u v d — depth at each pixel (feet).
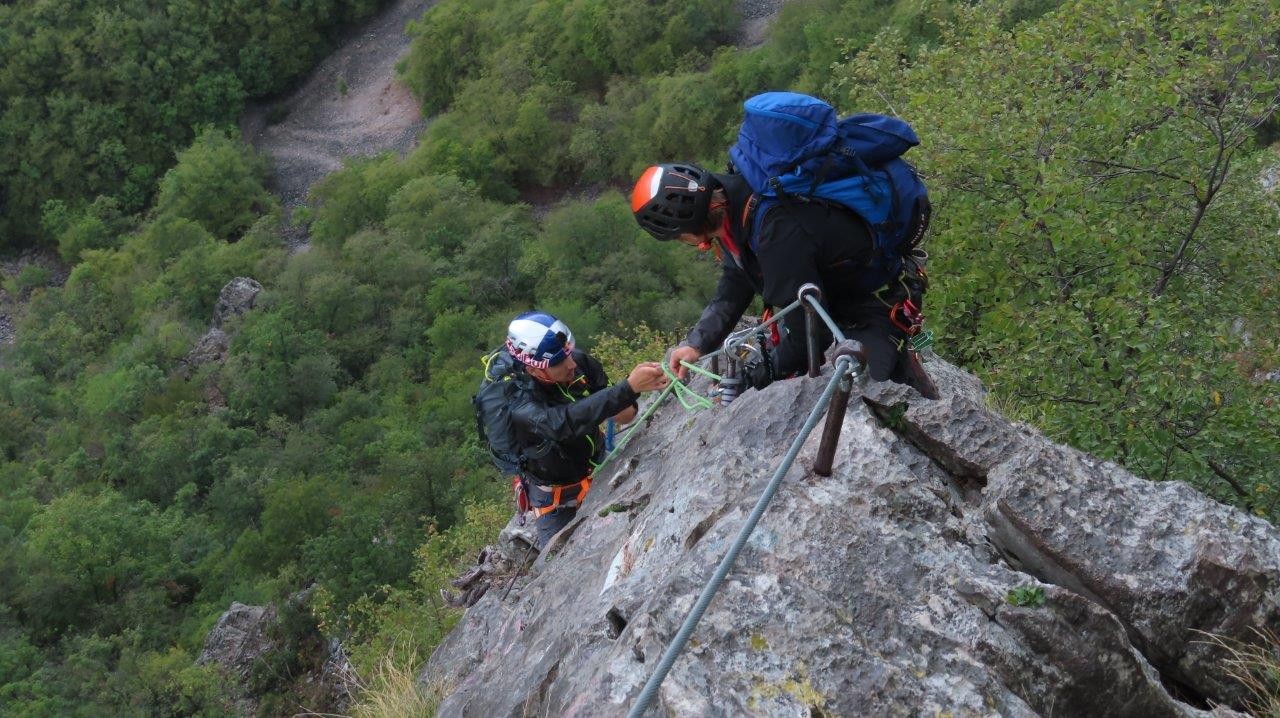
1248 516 11.51
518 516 23.72
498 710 12.53
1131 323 23.31
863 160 11.56
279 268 226.99
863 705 8.96
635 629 9.73
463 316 196.24
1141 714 10.11
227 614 111.75
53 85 260.21
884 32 43.32
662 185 12.04
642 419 18.54
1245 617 10.80
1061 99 32.60
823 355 14.01
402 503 124.98
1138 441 22.08
